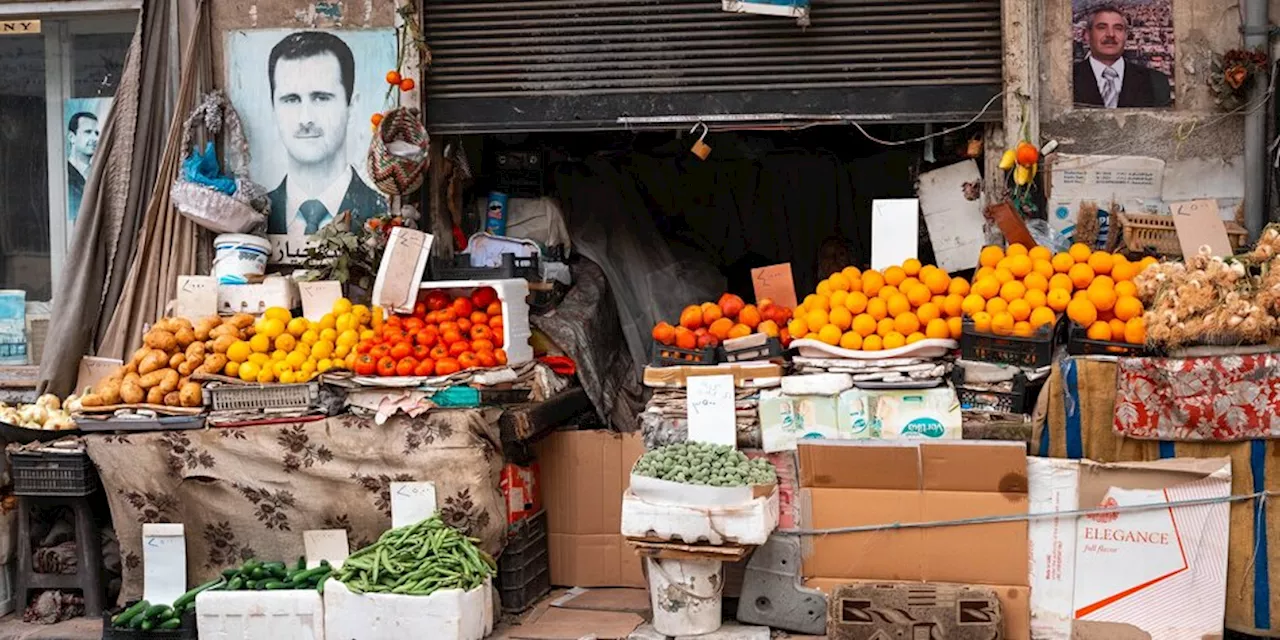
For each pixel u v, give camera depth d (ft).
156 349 20.40
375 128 22.06
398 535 18.93
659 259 26.23
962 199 21.63
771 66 21.72
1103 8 20.77
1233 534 17.19
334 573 18.67
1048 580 17.60
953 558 17.74
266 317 20.44
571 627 19.04
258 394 19.71
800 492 18.17
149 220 22.71
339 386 19.74
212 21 23.07
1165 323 17.04
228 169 22.99
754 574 18.25
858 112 21.57
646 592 21.01
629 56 22.04
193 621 18.95
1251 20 20.34
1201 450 17.29
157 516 20.07
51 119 24.58
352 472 19.51
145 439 19.90
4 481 20.90
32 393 24.07
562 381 22.22
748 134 28.89
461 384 19.26
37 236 24.72
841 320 18.92
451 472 19.19
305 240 23.03
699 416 18.81
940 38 21.34
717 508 17.25
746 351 19.21
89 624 20.10
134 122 23.03
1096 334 17.80
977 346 18.25
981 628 16.90
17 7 24.12
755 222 28.84
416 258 20.39
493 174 25.04
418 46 22.18
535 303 22.91
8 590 20.85
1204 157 20.72
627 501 17.61
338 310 20.57
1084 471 17.48
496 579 20.02
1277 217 20.47
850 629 17.17
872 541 17.95
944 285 19.06
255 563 19.16
